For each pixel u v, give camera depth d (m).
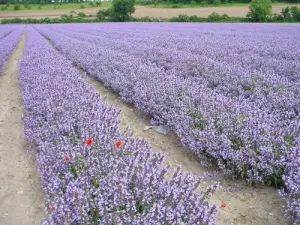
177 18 43.44
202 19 41.69
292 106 5.16
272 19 38.38
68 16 55.38
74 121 4.31
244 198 3.59
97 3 73.50
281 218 3.22
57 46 16.33
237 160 3.78
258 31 20.77
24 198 3.74
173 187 2.69
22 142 5.28
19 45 20.59
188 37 16.23
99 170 3.07
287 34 17.80
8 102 7.69
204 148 4.35
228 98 5.50
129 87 7.24
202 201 2.72
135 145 3.59
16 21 52.59
